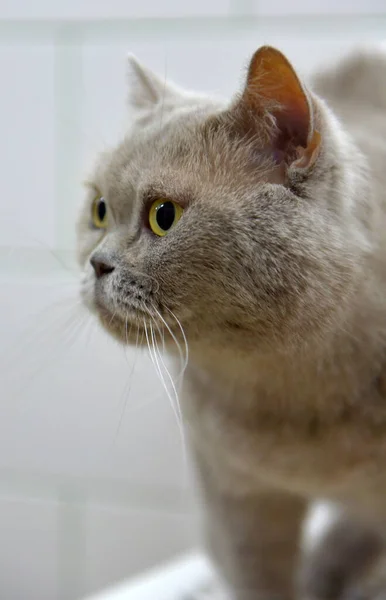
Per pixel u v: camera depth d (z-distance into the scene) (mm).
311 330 489
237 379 532
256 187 480
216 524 634
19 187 783
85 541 850
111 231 519
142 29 755
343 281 485
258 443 550
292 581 659
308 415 533
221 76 744
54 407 825
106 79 762
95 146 653
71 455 835
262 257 472
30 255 780
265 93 475
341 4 735
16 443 840
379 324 512
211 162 488
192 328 495
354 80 648
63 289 659
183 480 822
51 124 774
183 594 694
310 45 738
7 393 824
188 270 480
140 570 842
